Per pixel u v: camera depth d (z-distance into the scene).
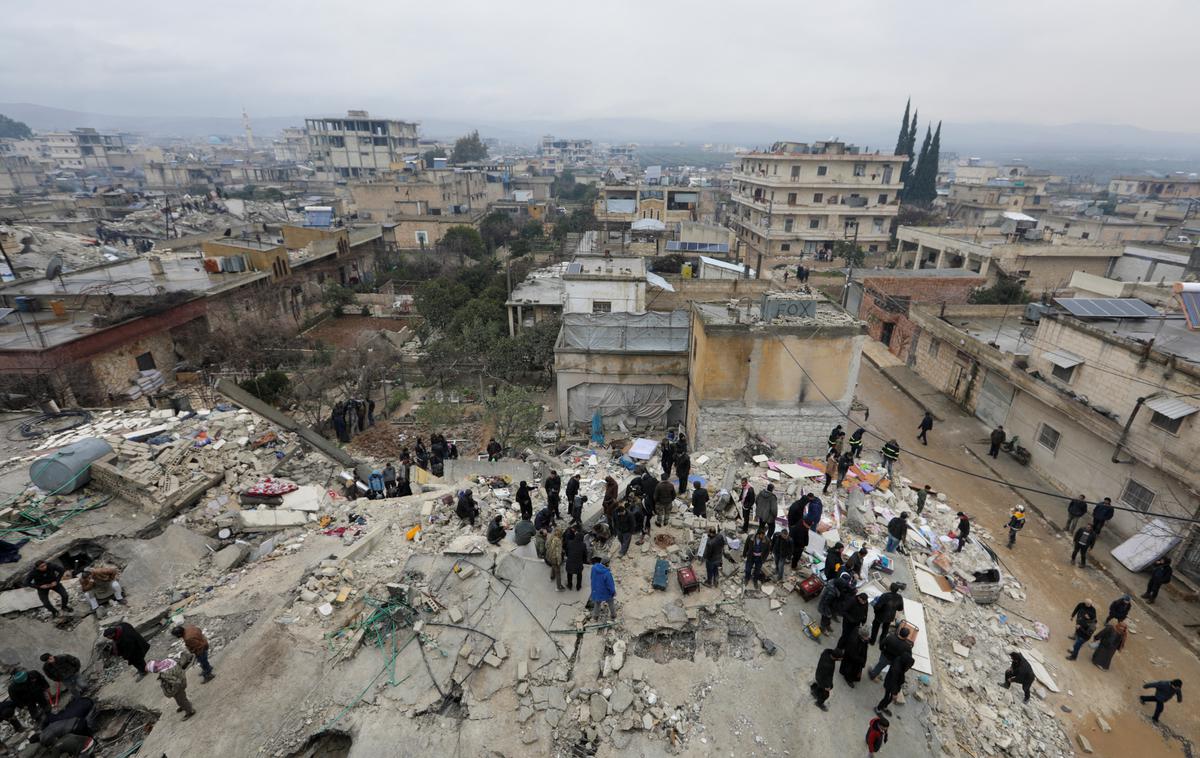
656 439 26.19
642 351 26.00
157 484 17.92
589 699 11.71
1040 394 24.16
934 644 14.37
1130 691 14.81
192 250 54.19
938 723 11.95
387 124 125.31
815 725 11.34
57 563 15.20
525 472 21.02
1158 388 19.48
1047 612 17.28
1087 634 15.23
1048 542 20.53
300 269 47.75
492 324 37.56
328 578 14.32
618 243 54.56
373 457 25.61
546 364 34.94
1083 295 39.66
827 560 13.93
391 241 69.44
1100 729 13.73
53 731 10.49
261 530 17.64
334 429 27.97
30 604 13.72
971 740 12.05
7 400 24.34
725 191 124.12
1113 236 70.75
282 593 14.10
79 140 170.75
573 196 139.38
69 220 67.38
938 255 57.97
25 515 16.53
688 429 25.48
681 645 13.16
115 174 149.75
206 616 13.55
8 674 12.24
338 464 22.33
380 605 13.38
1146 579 18.70
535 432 27.25
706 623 13.44
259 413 23.95
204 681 11.82
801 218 70.69
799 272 56.62
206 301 35.84
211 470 19.58
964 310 35.59
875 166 69.44
